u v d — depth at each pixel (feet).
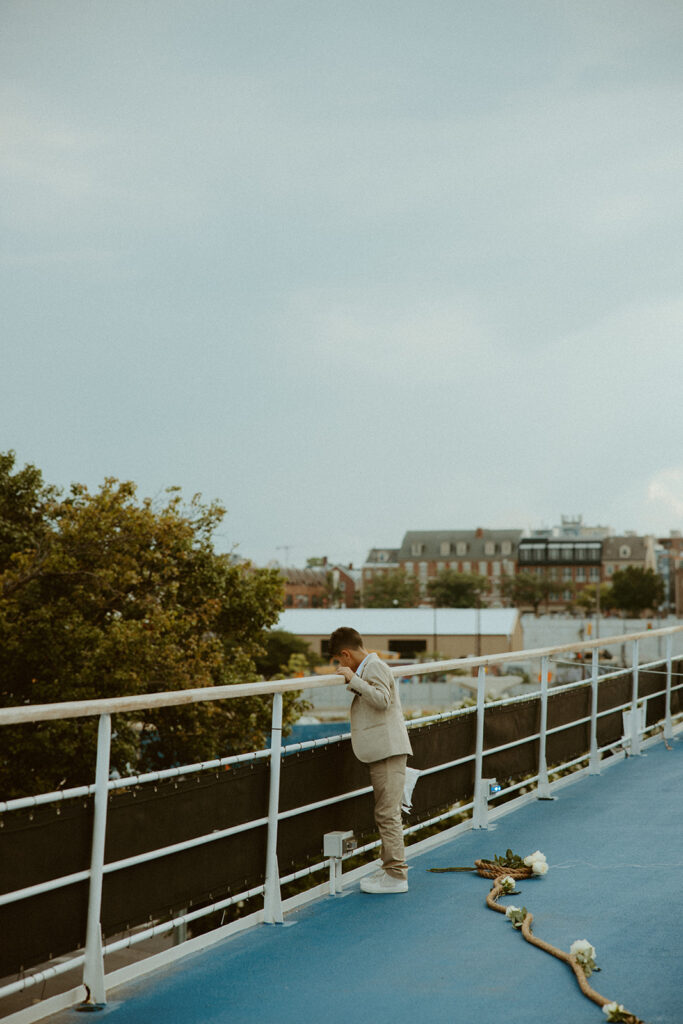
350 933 17.72
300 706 93.09
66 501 85.46
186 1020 13.84
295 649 278.26
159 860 15.90
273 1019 13.83
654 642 336.49
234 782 17.66
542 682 30.22
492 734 27.25
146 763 81.51
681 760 36.58
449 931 17.76
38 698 72.38
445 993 14.74
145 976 15.64
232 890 17.60
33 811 13.69
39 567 78.89
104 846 14.74
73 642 73.26
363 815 21.94
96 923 14.40
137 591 84.74
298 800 19.57
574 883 20.80
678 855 22.94
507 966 15.85
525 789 41.70
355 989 14.96
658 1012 13.83
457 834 25.39
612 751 38.40
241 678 87.86
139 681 74.59
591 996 14.33
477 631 336.70
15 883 13.37
